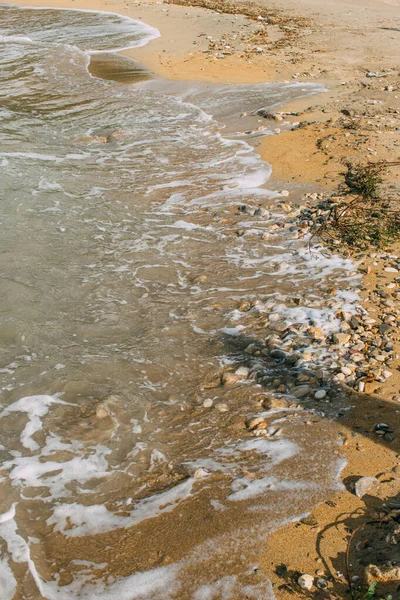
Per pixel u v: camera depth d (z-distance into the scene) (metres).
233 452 4.95
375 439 4.88
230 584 3.85
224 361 6.07
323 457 4.76
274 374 5.84
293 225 8.56
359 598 3.63
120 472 4.91
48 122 12.84
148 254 8.05
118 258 7.97
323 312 6.61
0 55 17.30
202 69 15.55
